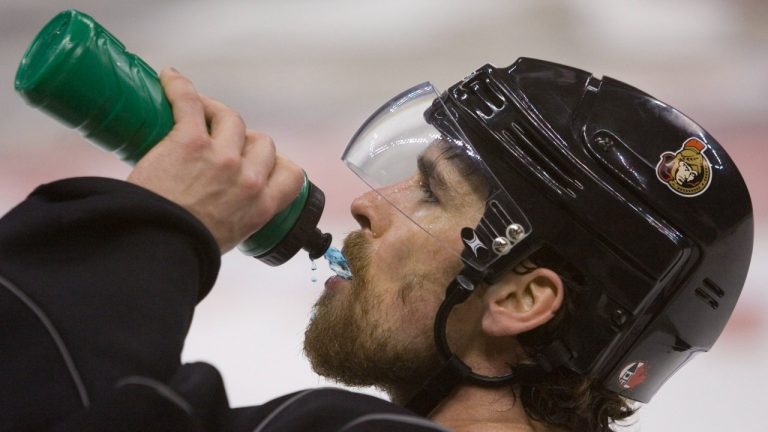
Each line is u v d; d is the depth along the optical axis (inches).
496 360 230.2
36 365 157.6
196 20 729.6
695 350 238.8
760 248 504.7
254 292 476.1
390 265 233.1
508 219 221.5
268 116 626.8
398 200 236.5
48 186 174.7
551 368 226.2
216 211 183.3
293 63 676.7
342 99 640.4
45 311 160.6
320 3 738.8
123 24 729.6
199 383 168.2
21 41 702.5
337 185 552.7
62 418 155.1
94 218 167.0
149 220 169.9
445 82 661.9
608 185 218.8
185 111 189.2
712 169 222.2
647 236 217.2
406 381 233.9
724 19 721.6
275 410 184.4
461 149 228.5
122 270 165.9
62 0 746.8
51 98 179.9
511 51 689.0
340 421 177.0
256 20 723.4
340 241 504.1
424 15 720.3
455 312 230.1
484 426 228.5
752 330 456.4
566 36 703.7
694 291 224.7
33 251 166.4
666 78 665.0
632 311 219.5
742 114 625.3
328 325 236.7
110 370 157.9
